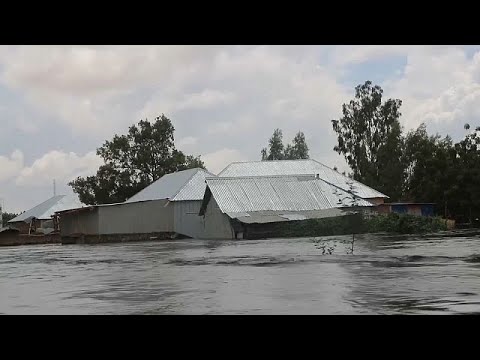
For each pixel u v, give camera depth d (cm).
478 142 5506
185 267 1777
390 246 2453
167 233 5234
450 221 4888
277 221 4312
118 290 1220
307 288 1098
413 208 5362
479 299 904
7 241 5747
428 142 5822
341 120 7519
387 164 7006
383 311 812
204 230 4912
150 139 7875
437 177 5459
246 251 2553
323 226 4244
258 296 1013
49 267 2091
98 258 2567
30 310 961
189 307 920
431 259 1708
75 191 7750
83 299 1095
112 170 7694
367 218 4259
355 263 1650
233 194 4719
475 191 5288
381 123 7450
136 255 2662
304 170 6144
